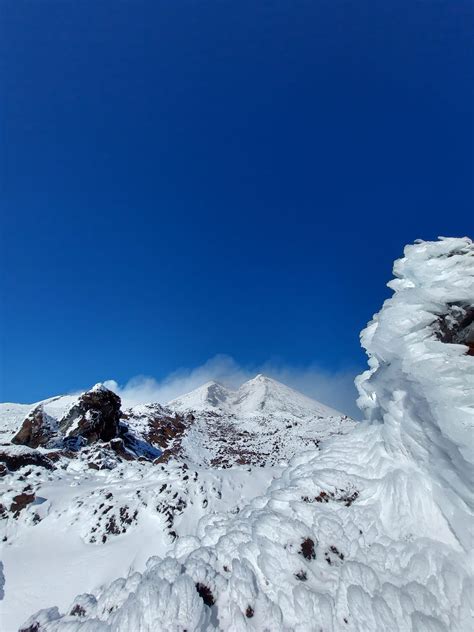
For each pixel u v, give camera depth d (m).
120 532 10.30
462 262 5.52
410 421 5.31
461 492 4.50
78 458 18.19
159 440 33.47
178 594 4.32
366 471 5.91
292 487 6.01
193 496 11.86
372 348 6.05
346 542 4.96
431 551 4.49
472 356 4.76
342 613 4.09
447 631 3.79
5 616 7.20
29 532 10.32
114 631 4.23
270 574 4.68
